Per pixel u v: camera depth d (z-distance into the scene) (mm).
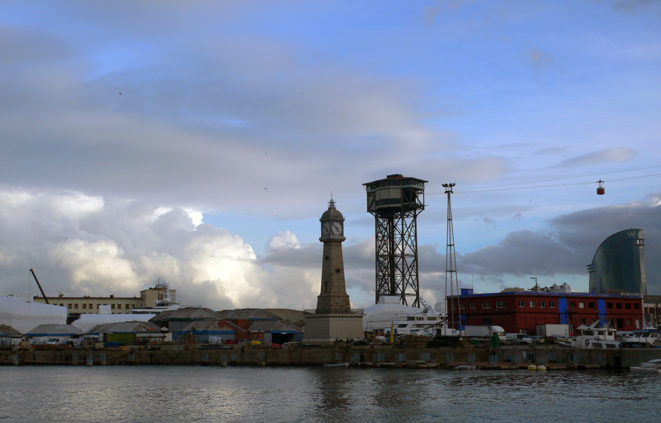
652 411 86750
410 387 110688
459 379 119375
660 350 129625
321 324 172625
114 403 102375
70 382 131375
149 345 198875
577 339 155250
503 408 90375
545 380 115688
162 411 94875
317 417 88125
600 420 82188
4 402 104562
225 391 113062
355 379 123750
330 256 175125
